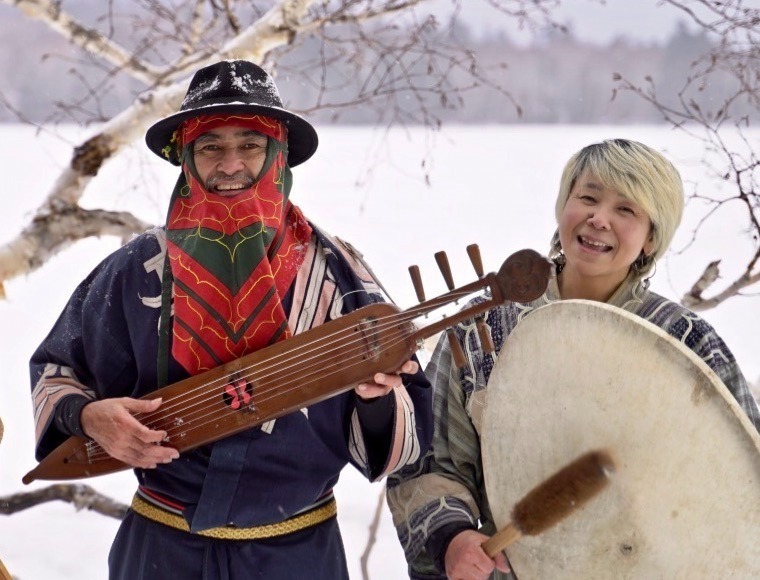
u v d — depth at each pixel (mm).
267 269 2148
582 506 2002
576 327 2008
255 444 2178
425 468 2355
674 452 1875
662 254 2279
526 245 9555
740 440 1793
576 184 2266
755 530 1783
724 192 8867
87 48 3812
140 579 2230
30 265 3564
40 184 11711
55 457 2217
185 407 2121
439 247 9555
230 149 2184
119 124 3596
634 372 1921
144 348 2221
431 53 3711
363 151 17188
